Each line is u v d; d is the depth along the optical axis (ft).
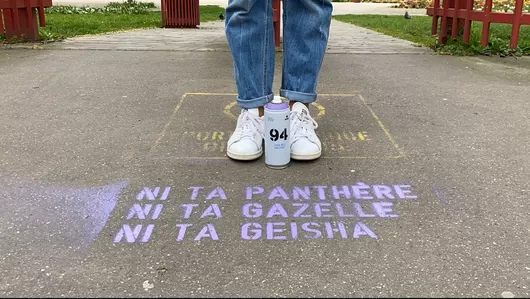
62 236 6.38
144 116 11.21
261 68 9.04
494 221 6.79
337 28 33.55
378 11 60.80
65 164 8.58
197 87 13.79
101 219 6.79
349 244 6.23
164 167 8.45
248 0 8.48
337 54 19.56
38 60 17.35
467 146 9.52
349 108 11.91
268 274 5.63
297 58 9.20
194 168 8.41
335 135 10.03
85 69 15.94
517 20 19.54
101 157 8.87
